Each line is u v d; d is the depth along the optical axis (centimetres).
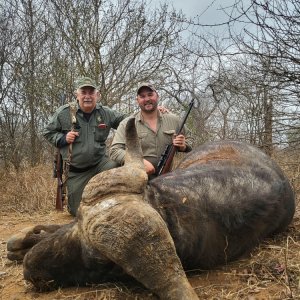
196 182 186
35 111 674
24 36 662
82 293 170
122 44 652
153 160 296
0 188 466
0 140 626
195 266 182
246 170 213
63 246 165
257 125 377
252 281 177
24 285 191
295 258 199
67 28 640
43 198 401
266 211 206
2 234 293
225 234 188
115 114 339
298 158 362
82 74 629
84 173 330
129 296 163
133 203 134
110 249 130
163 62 674
